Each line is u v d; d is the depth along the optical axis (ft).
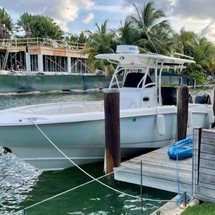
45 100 61.21
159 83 25.40
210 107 29.78
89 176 19.62
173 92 26.73
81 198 15.58
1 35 140.67
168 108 23.80
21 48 101.55
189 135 25.86
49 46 105.40
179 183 15.62
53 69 111.86
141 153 23.62
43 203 13.67
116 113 18.43
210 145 12.39
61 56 110.73
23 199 17.34
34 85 73.31
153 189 16.47
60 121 18.79
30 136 18.53
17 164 23.38
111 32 90.27
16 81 70.49
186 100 23.56
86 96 69.31
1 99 62.08
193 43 126.31
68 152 20.51
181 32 123.85
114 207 15.61
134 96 24.18
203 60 122.21
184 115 23.58
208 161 12.50
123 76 25.84
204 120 28.86
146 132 22.67
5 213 15.69
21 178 20.45
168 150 19.49
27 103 56.29
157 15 87.15
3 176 20.77
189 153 19.02
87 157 21.35
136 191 17.01
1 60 110.32
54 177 20.44
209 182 12.55
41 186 19.13
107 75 85.92
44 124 18.42
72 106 24.57
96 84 83.87
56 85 76.89
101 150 21.45
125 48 24.38
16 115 19.33
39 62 101.45
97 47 89.61
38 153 19.77
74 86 80.02
